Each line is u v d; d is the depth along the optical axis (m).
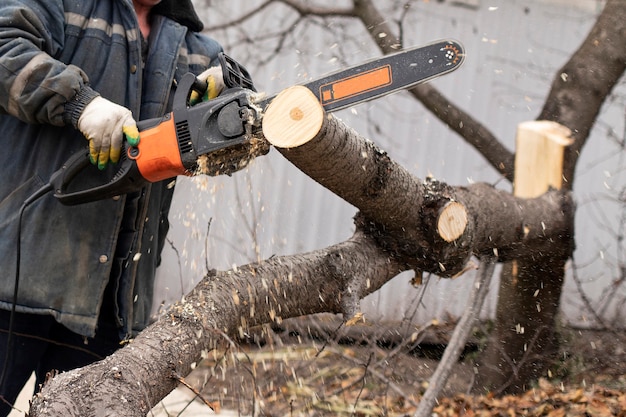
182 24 3.17
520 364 4.67
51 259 2.79
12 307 2.72
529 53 7.21
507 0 7.16
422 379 4.81
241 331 2.77
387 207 2.85
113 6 2.90
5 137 2.85
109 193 2.70
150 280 3.16
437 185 3.12
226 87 2.77
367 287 2.98
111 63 2.86
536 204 4.34
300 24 7.00
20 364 2.88
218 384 4.81
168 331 2.51
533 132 4.46
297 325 5.39
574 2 7.22
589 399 4.36
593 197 7.46
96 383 2.22
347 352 5.47
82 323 2.81
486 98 7.23
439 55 2.36
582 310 6.81
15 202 2.81
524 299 5.02
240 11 7.08
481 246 3.73
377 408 4.35
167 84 2.97
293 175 7.03
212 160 2.59
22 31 2.63
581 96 5.06
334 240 7.14
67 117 2.65
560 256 4.70
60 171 2.71
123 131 2.61
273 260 2.88
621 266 6.46
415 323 6.91
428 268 3.13
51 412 2.11
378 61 2.40
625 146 6.98
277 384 4.56
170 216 6.66
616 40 5.08
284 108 2.36
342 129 2.52
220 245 6.73
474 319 3.82
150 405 2.30
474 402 4.63
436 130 7.25
